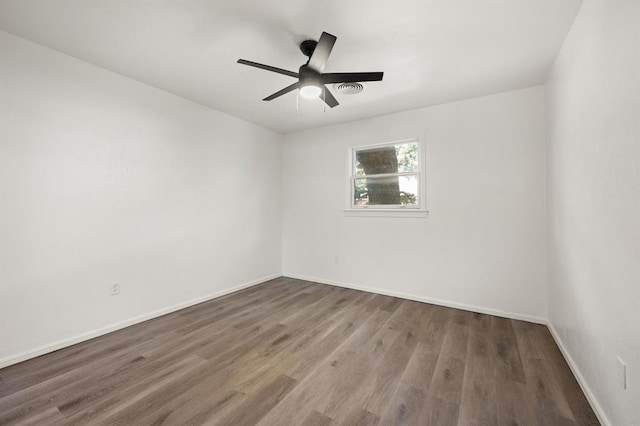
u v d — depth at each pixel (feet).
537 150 9.19
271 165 14.57
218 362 6.75
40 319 7.07
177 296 10.23
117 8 5.78
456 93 9.82
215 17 6.07
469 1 5.51
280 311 10.13
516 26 6.26
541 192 9.14
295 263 14.93
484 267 10.03
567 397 5.48
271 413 5.06
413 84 9.13
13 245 6.68
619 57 4.15
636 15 3.69
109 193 8.39
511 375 6.21
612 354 4.42
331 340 7.90
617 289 4.25
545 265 9.07
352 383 5.94
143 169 9.22
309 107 11.28
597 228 4.97
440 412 5.10
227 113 12.04
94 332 8.04
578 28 5.83
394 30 6.44
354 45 7.02
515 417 4.98
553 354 7.11
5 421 4.83
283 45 7.11
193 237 10.78
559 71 7.27
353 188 13.19
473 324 8.98
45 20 6.15
